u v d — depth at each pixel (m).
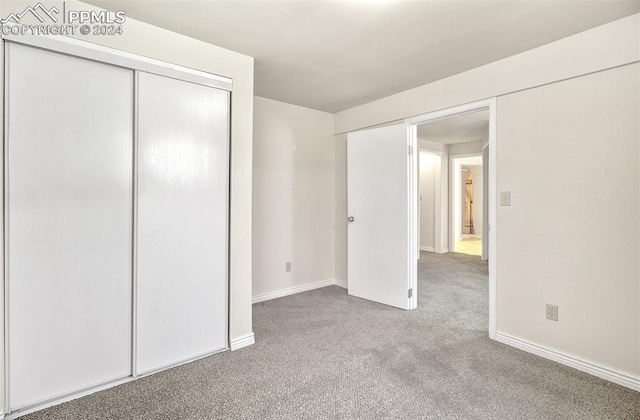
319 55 2.40
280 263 3.68
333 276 4.21
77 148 1.79
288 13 1.84
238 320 2.40
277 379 1.97
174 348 2.12
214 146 2.27
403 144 3.23
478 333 2.66
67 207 1.76
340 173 4.07
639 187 1.85
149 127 2.00
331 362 2.18
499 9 1.79
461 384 1.91
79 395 1.80
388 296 3.37
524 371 2.06
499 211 2.49
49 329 1.72
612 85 1.94
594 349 2.02
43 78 1.68
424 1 1.71
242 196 2.40
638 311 1.86
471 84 2.65
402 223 3.25
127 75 1.94
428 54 2.37
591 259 2.03
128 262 1.96
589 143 2.03
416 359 2.22
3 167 1.59
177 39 2.08
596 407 1.70
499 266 2.49
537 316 2.29
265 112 3.51
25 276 1.65
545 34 2.07
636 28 1.84
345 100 3.55
